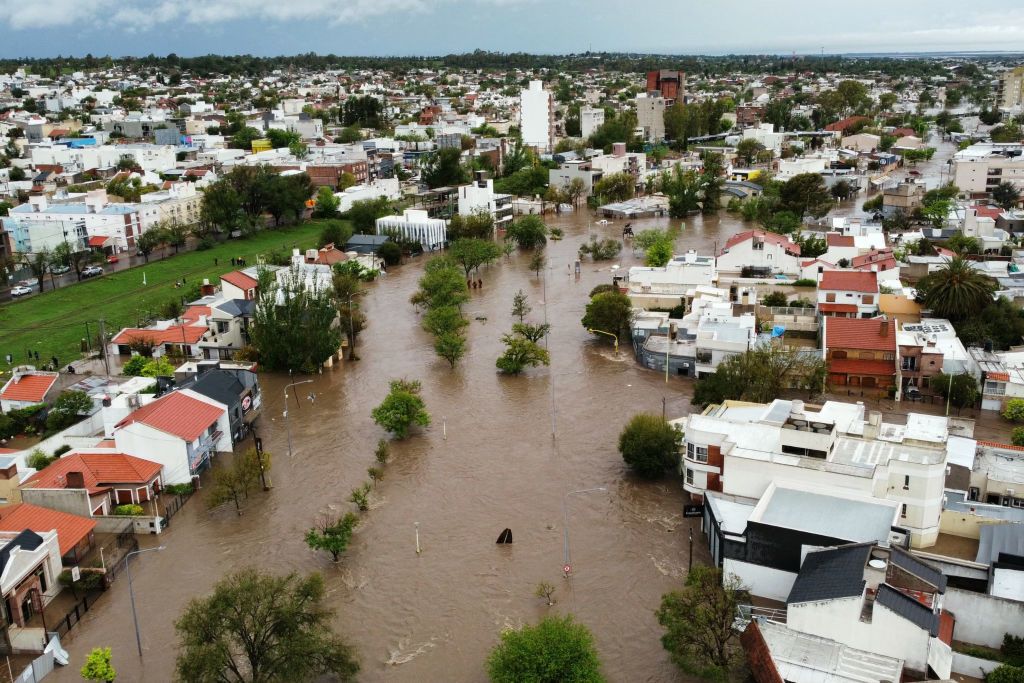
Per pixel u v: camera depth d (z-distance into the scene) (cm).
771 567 7212
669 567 8038
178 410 10081
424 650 6988
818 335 13525
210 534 8875
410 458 10481
